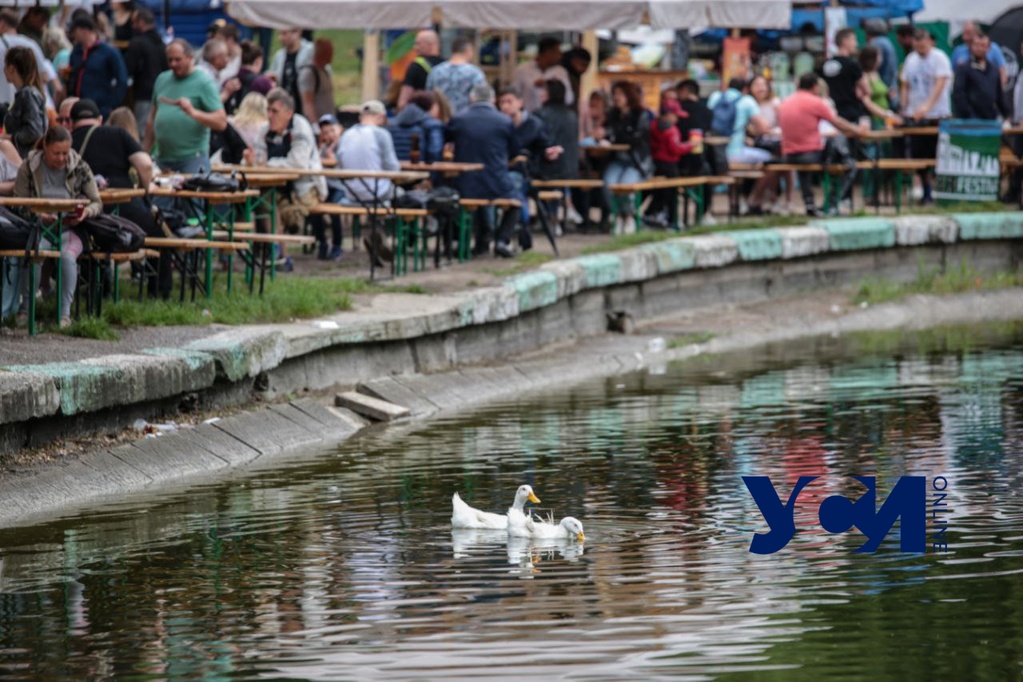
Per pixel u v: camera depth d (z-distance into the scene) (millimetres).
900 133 48188
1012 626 14688
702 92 57375
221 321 27422
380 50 55625
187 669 13797
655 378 31266
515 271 35094
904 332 37750
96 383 22047
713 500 20016
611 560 17094
